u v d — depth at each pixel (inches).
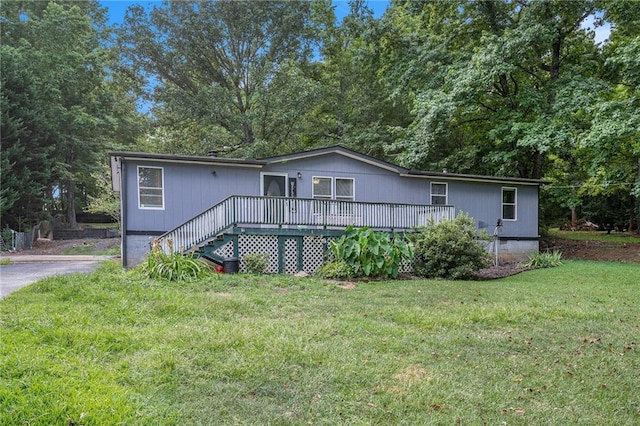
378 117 924.0
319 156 528.1
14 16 969.5
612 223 1017.5
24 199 843.4
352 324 215.9
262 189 502.3
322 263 451.5
